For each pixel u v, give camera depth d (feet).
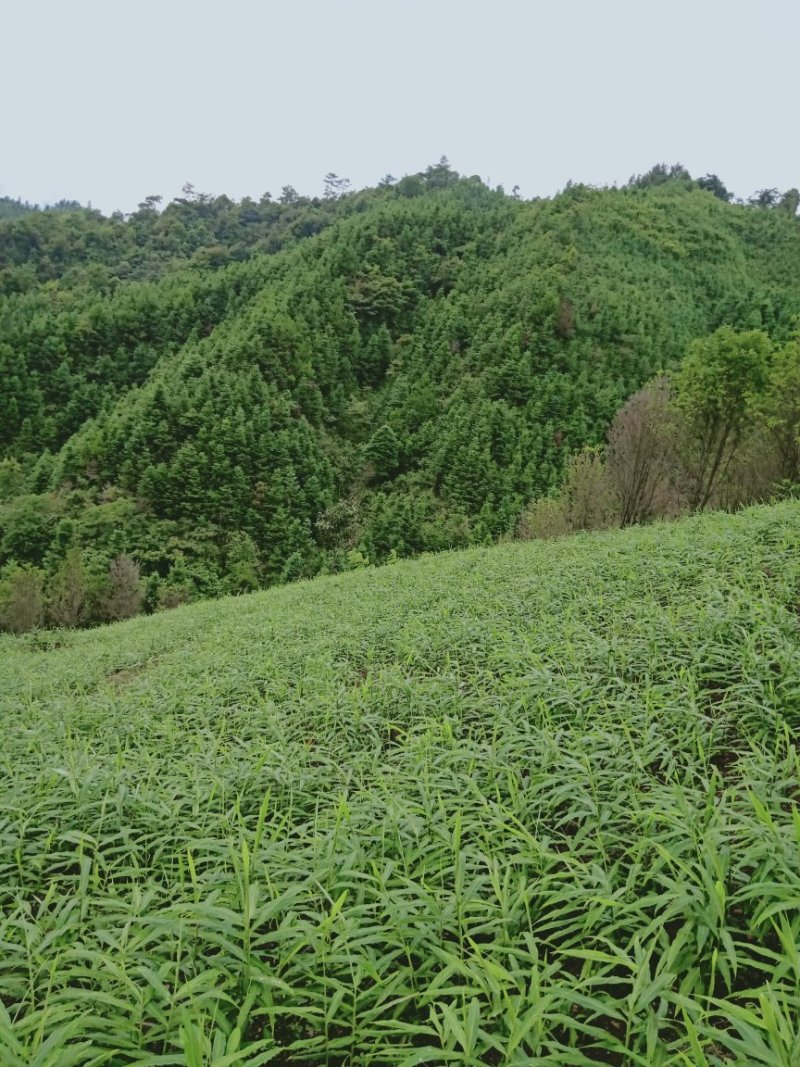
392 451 181.06
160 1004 6.73
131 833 11.76
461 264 300.20
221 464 149.18
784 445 46.57
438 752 12.94
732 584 20.04
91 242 379.35
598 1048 6.62
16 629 86.33
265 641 30.35
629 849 8.17
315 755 13.70
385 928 7.36
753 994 5.55
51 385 197.16
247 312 239.09
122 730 19.71
